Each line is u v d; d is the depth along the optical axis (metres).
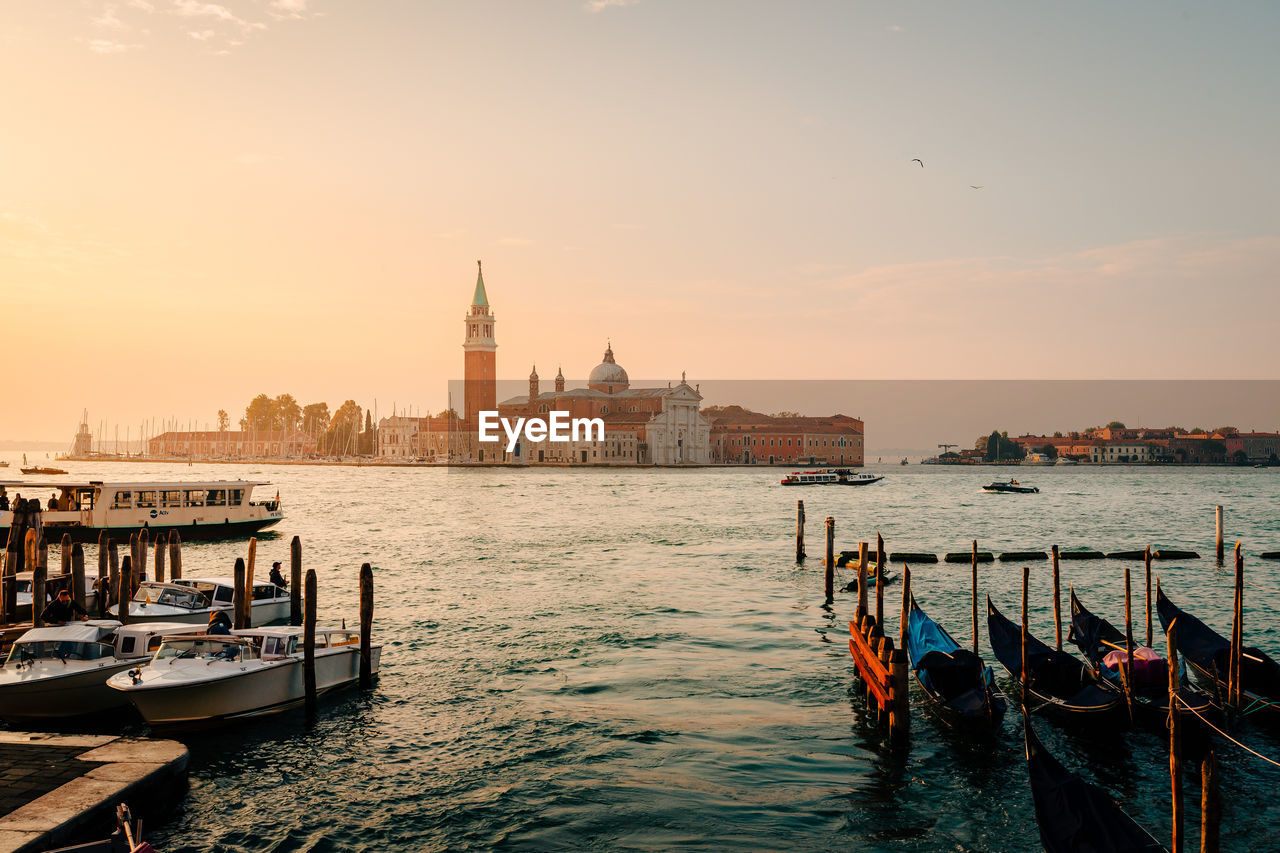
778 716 23.61
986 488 133.75
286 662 23.56
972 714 21.50
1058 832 15.41
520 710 24.19
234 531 63.41
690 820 17.78
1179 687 21.56
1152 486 159.88
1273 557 53.50
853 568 48.25
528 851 16.66
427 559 53.69
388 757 20.92
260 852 16.53
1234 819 17.66
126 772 16.83
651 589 42.78
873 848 16.75
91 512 57.72
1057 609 25.53
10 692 22.02
